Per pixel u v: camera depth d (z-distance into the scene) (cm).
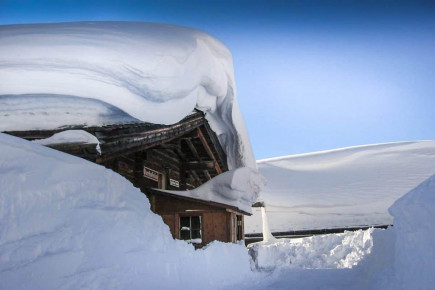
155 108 745
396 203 462
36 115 689
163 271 510
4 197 382
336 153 6072
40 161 451
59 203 431
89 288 378
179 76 762
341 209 3328
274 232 2939
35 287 337
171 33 855
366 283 549
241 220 1490
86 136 655
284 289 621
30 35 687
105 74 659
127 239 481
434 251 364
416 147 5819
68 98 691
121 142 771
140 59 680
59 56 646
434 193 395
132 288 425
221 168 1562
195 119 1205
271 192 3975
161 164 1380
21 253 354
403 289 403
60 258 376
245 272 875
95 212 462
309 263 1237
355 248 1261
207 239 1241
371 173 4600
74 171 483
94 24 823
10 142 446
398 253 447
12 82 641
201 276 629
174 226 1251
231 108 1281
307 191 3975
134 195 577
